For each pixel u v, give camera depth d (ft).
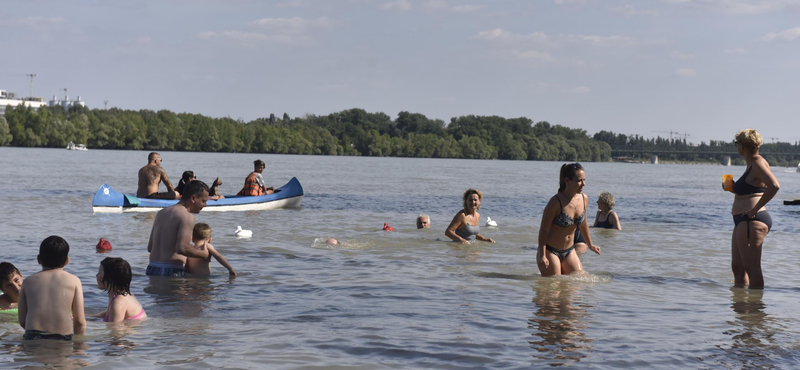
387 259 36.04
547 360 18.19
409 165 337.31
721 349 19.44
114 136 501.15
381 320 22.50
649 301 26.21
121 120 515.91
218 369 17.17
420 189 115.55
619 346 19.61
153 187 65.98
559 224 30.83
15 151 361.71
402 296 26.45
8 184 96.89
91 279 29.12
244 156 455.63
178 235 30.25
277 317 22.94
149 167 66.03
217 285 28.50
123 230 47.75
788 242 46.62
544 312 23.89
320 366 17.51
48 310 20.11
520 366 17.66
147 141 517.14
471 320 22.57
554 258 31.14
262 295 26.55
